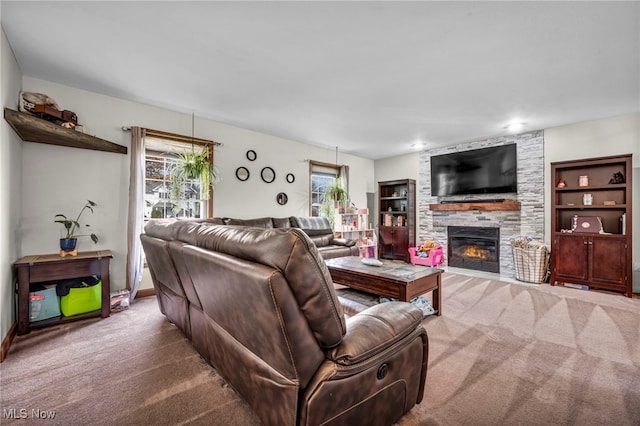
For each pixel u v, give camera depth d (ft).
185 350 6.89
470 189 16.75
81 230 9.89
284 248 3.20
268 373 3.73
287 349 3.22
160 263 6.98
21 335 7.67
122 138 10.77
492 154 15.93
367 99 10.74
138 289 11.11
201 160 12.04
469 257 17.42
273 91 10.07
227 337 4.72
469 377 5.74
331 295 3.43
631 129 12.08
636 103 10.95
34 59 7.97
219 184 13.61
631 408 4.81
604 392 5.24
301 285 3.19
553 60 7.95
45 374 5.88
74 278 9.30
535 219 14.58
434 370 6.00
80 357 6.56
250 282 3.22
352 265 10.53
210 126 13.29
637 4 5.75
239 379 4.53
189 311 6.55
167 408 4.87
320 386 3.31
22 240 8.80
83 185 9.97
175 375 5.85
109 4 5.82
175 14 6.12
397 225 20.15
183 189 12.18
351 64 8.20
